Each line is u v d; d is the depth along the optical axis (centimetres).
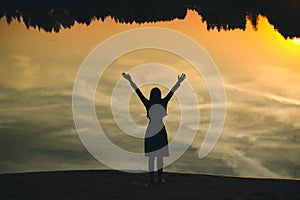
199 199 929
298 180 1023
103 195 973
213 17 3566
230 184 1005
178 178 1063
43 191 999
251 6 3694
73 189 1008
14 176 1098
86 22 3609
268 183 1005
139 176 1091
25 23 3503
